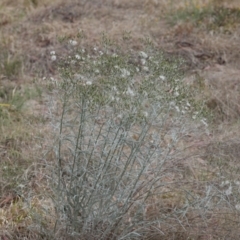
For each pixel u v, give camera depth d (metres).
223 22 7.85
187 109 3.78
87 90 3.34
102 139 3.67
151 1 8.67
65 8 8.55
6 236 3.78
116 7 8.66
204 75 6.38
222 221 3.80
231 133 5.28
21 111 5.68
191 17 8.02
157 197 3.97
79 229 3.53
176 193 4.00
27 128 5.29
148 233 3.68
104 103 3.35
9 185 4.36
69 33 7.53
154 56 3.97
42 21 8.22
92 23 7.97
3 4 8.99
